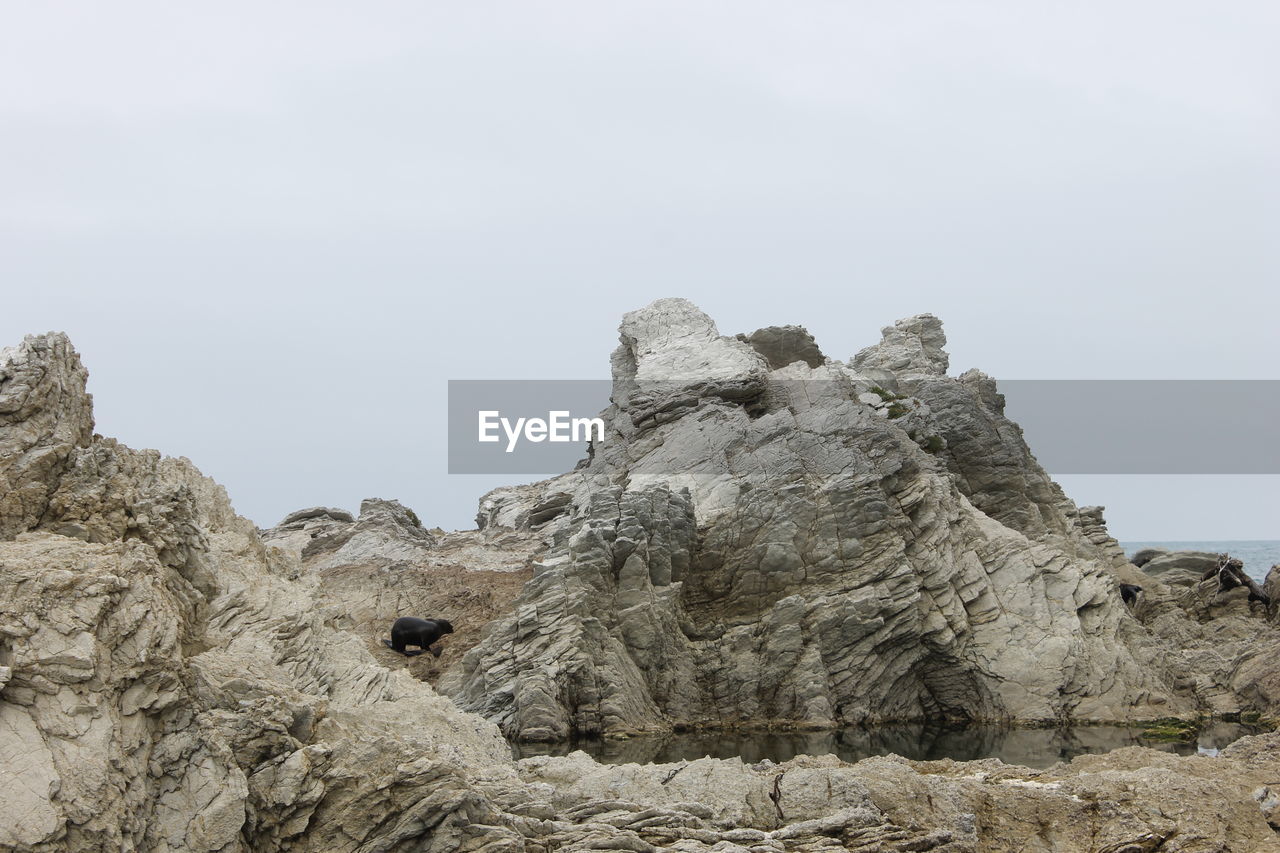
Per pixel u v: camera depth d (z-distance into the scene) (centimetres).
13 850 1520
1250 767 2636
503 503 7575
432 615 4847
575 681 3909
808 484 4638
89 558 1817
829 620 4300
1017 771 2592
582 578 4131
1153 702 4384
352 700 2470
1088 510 6856
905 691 4450
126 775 1669
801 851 2019
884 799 2216
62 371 2192
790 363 6675
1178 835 2217
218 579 2483
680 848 1964
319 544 5894
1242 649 4719
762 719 4178
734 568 4528
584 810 2084
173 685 1792
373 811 1819
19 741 1611
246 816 1758
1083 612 4719
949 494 4978
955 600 4559
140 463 2256
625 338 6650
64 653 1669
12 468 2006
